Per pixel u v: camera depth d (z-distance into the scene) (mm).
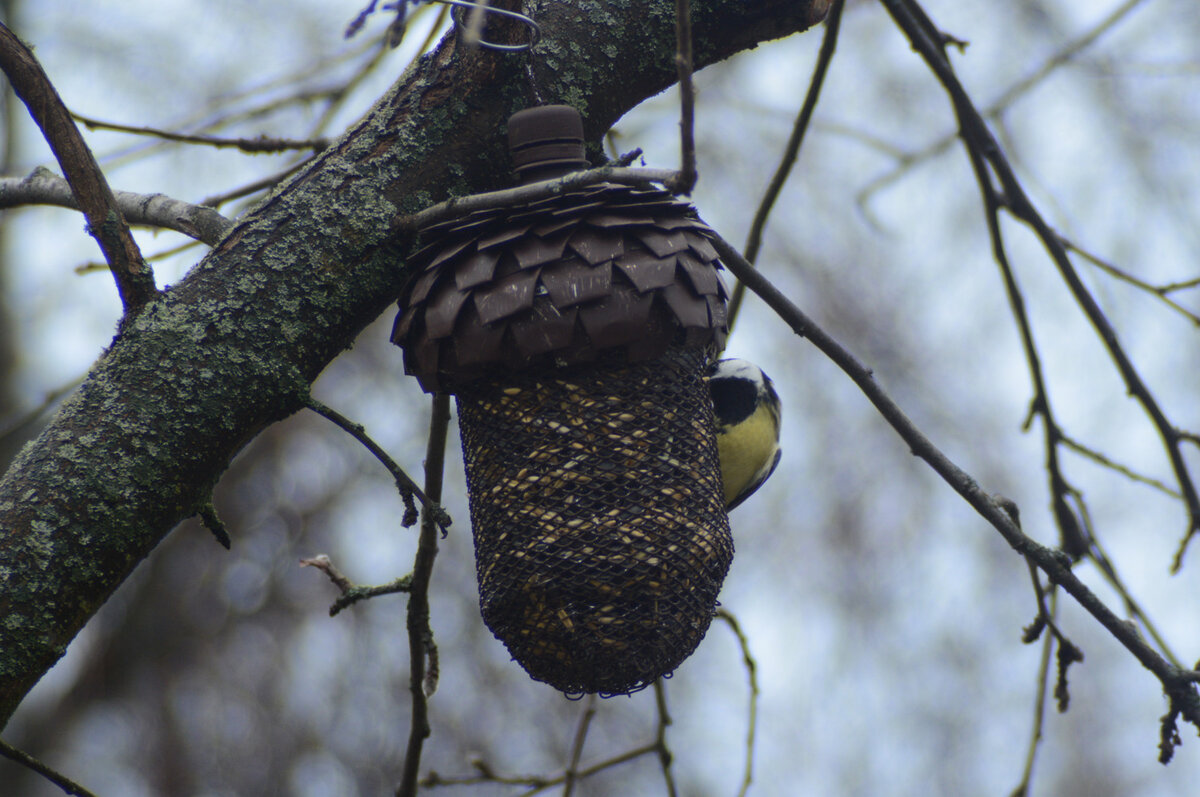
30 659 6211
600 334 6215
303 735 13125
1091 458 6613
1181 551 6590
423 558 6410
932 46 6555
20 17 10930
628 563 6262
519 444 6277
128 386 6246
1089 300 6582
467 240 6246
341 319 6281
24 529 6219
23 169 10594
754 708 6629
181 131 6707
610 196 6238
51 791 13320
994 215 6594
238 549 13469
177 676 13523
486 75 6297
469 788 12617
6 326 12703
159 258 6535
